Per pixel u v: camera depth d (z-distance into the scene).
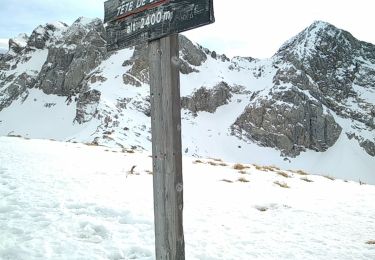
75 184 15.09
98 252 8.70
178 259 5.22
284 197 16.62
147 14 5.18
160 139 5.25
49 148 25.73
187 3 4.57
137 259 8.57
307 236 11.27
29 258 8.09
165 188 5.24
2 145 24.94
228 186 18.03
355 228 12.37
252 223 12.30
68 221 10.51
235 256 9.24
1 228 9.68
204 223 11.84
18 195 12.83
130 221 11.09
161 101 5.19
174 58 5.10
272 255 9.49
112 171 18.55
